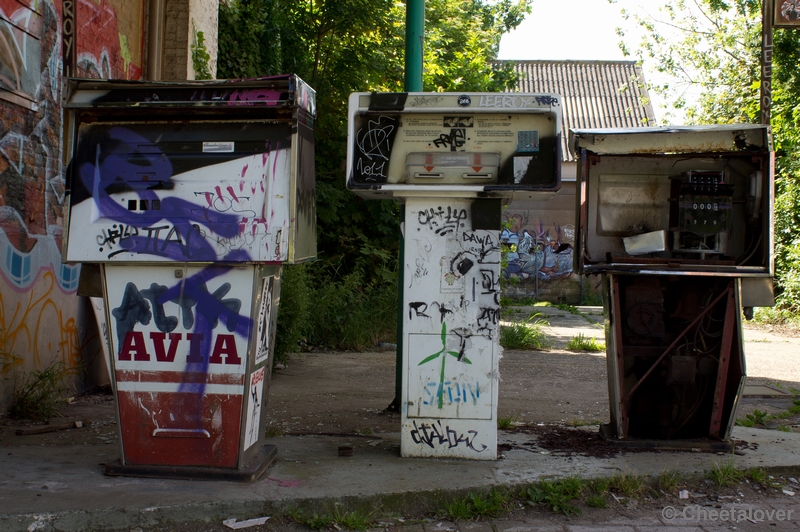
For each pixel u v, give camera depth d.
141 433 3.95
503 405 6.49
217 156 3.91
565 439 4.96
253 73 10.84
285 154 3.87
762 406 6.93
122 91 3.89
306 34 12.14
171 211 3.89
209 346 3.90
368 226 11.48
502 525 3.68
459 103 4.27
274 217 3.83
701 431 5.01
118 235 3.90
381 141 4.37
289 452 4.56
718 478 4.20
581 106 22.27
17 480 3.87
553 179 4.25
